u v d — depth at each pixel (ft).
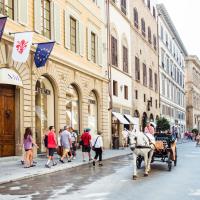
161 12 276.00
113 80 160.86
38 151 101.65
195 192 47.03
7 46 85.66
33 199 43.09
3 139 87.35
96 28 143.84
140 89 207.72
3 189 50.70
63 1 115.34
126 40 184.34
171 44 320.29
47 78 107.04
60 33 112.78
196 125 449.89
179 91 358.84
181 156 113.50
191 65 423.64
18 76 88.28
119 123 168.45
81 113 127.54
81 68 125.59
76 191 48.01
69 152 90.27
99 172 69.56
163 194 45.52
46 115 106.32
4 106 87.92
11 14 90.38
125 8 185.68
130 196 44.16
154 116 241.96
